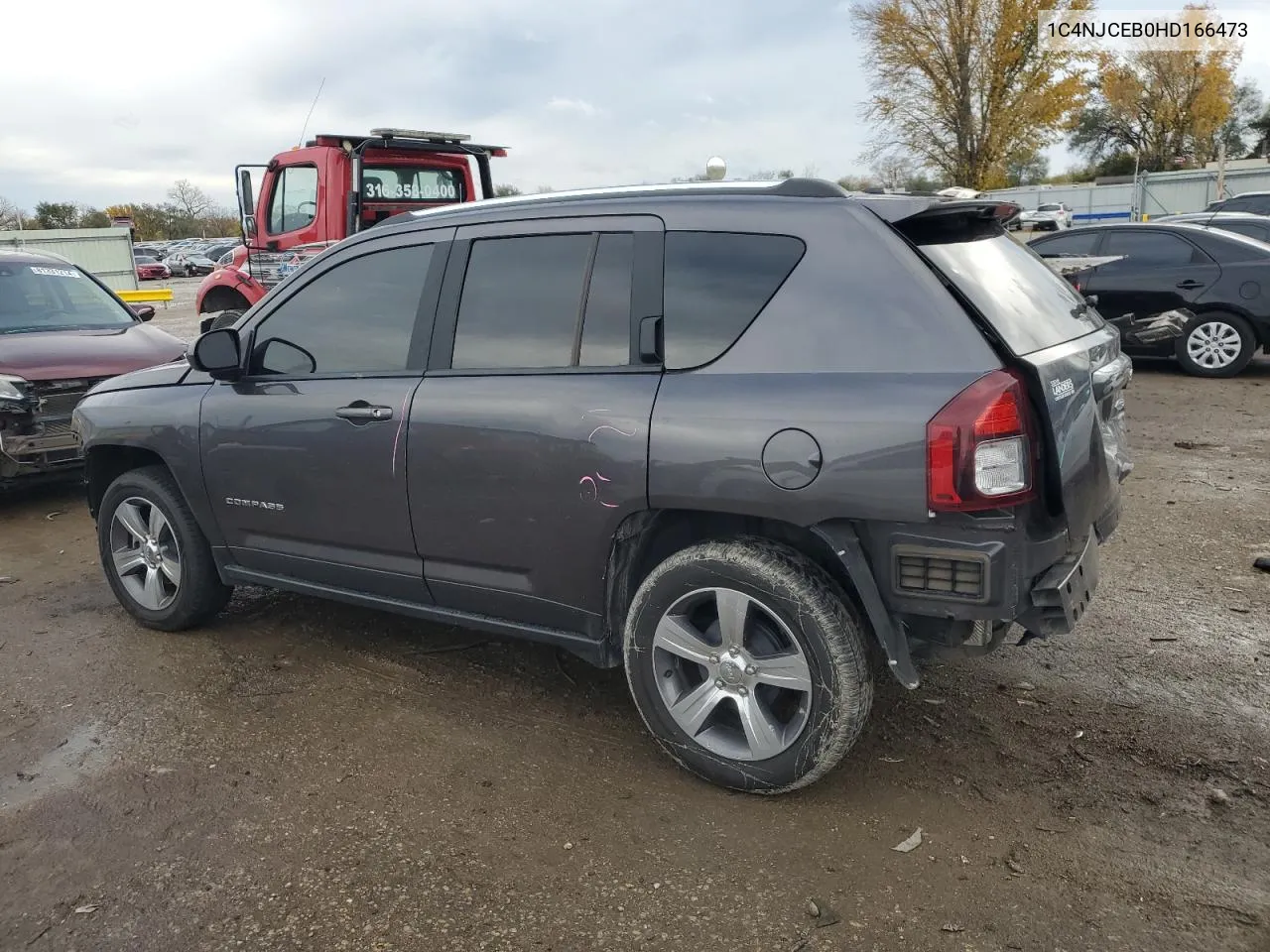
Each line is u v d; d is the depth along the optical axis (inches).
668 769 130.3
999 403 102.7
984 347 105.8
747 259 119.3
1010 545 105.5
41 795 127.2
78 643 177.0
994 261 122.9
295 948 98.7
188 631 181.0
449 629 179.8
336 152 397.7
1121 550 208.7
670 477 117.6
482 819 119.8
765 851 112.1
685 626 123.8
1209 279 410.6
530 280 134.3
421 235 145.9
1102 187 1487.5
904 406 105.3
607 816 119.7
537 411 127.7
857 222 114.4
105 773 132.3
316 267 156.1
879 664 155.2
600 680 157.5
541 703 150.0
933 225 120.3
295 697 153.4
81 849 115.6
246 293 446.6
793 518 111.0
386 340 146.4
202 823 120.2
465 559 138.7
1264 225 469.7
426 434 137.1
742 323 117.7
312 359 154.2
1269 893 102.5
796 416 110.1
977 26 1262.3
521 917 102.3
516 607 136.9
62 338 276.8
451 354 139.1
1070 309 131.6
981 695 147.1
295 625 182.9
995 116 1293.1
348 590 156.0
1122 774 125.0
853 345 111.0
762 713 119.4
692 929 99.9
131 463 189.5
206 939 100.3
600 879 108.0
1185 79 1907.0
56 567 222.1
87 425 181.5
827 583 115.3
